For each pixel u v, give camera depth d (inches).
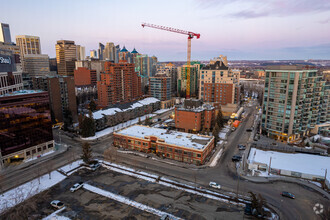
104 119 5167.3
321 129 4677.7
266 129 4515.3
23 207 2209.6
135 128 4362.7
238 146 3981.3
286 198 2433.6
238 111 6451.8
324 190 2583.7
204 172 3051.2
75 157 3548.2
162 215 2101.4
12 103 3189.0
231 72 6899.6
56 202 2279.8
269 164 3105.3
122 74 7416.3
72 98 5767.7
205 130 4975.4
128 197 2449.6
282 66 4104.3
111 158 3405.5
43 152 3688.5
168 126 5295.3
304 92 4074.8
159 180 2819.9
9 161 3272.6
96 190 2593.5
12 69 4781.0
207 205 2309.3
